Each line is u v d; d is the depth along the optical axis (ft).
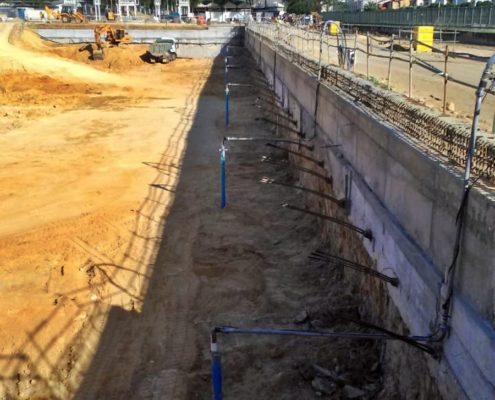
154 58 183.93
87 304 39.52
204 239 49.70
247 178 66.59
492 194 18.24
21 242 49.21
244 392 30.63
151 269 44.45
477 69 69.36
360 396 28.68
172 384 31.81
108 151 79.36
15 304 39.22
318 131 51.72
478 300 18.49
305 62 65.57
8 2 367.86
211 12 361.51
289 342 34.35
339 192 41.32
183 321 37.83
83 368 33.58
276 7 356.79
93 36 211.00
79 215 55.52
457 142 22.47
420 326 23.56
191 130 92.84
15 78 134.21
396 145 27.61
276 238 49.57
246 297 40.32
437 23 139.33
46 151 79.30
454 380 19.89
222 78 153.99
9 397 31.30
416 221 24.80
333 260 35.58
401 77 64.49
